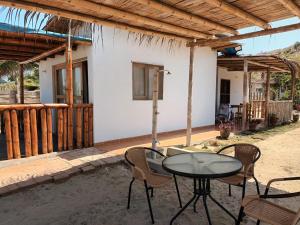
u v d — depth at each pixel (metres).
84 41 5.40
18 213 2.94
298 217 1.87
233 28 3.90
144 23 3.41
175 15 3.10
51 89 7.80
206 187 2.89
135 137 6.63
